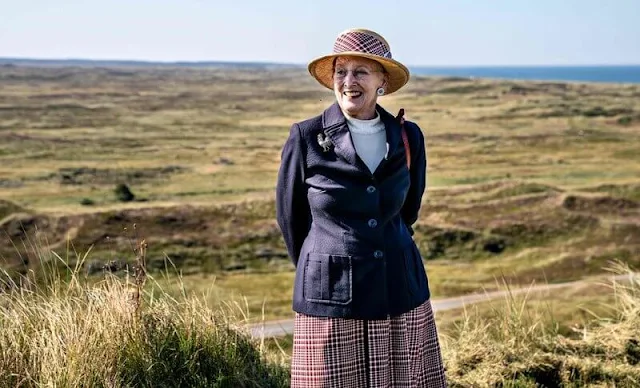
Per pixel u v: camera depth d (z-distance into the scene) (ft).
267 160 348.38
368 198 9.35
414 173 10.16
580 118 497.46
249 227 170.71
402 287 9.64
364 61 9.33
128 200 226.99
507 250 164.35
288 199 9.70
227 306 13.64
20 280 12.39
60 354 10.77
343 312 9.29
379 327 9.57
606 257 150.30
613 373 13.51
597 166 310.04
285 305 96.63
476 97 652.48
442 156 347.36
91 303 12.00
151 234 161.68
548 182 255.29
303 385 9.48
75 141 408.26
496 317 15.67
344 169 9.32
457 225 177.06
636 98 623.77
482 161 331.57
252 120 556.92
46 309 11.92
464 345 14.51
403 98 644.27
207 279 128.67
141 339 11.64
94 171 297.74
